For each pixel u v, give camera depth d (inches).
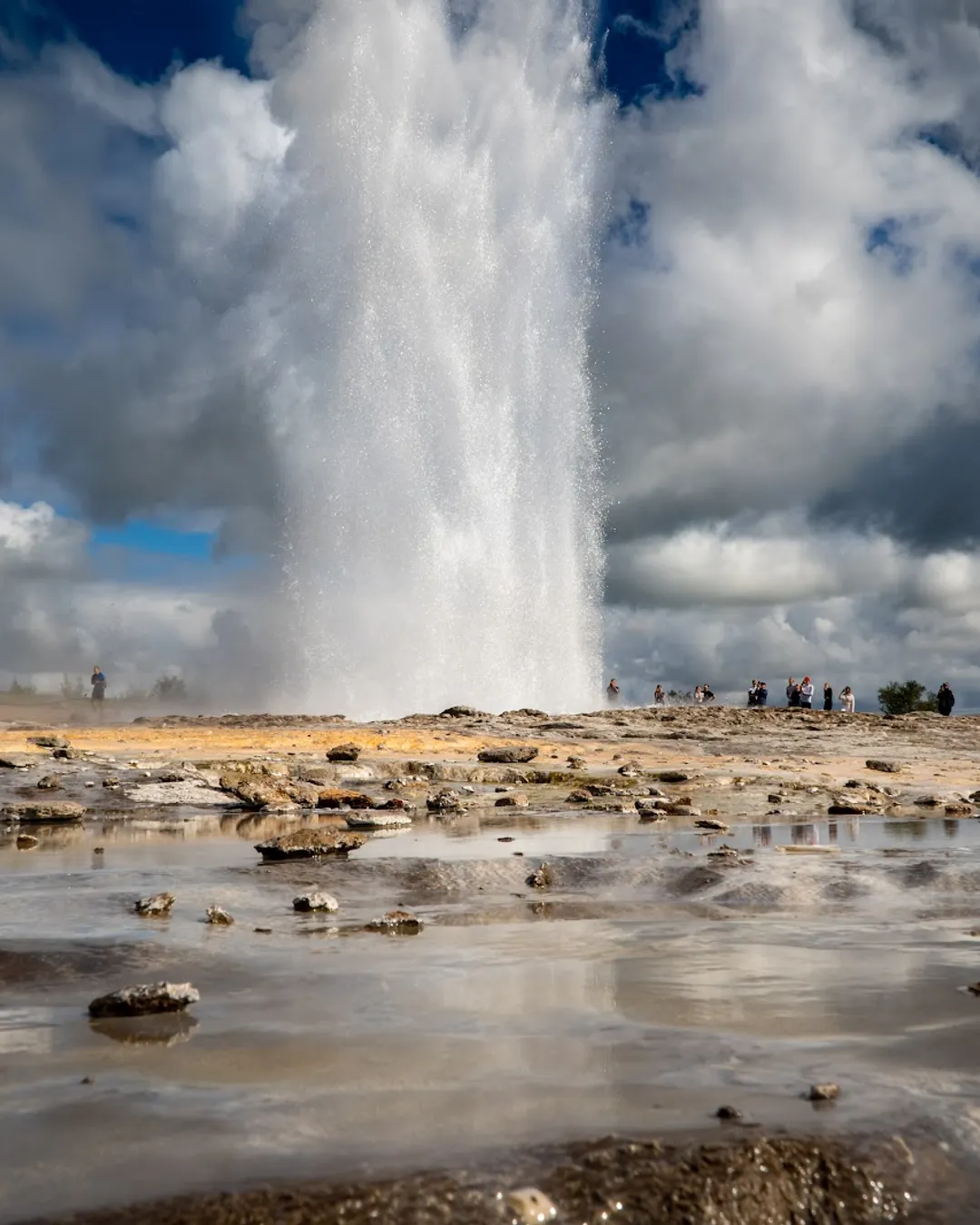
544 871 345.4
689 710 1366.9
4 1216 103.7
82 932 250.2
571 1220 107.4
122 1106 134.1
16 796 584.7
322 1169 113.8
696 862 364.2
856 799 650.8
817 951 235.8
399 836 468.4
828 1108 132.5
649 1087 140.9
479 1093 138.8
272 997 192.5
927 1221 112.7
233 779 638.5
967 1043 161.9
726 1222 110.0
